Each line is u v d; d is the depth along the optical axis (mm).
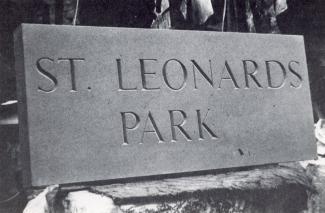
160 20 3771
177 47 2602
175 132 2537
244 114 2746
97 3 3736
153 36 2541
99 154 2336
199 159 2586
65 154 2262
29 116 2215
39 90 2250
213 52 2703
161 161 2482
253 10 3840
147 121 2473
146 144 2455
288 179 2666
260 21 3820
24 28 2256
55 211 2334
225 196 2441
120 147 2389
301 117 2938
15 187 3461
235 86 2744
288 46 2953
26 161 2293
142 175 2426
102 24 3785
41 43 2283
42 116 2240
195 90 2621
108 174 2346
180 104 2568
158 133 2494
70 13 3520
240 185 2504
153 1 3801
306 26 4035
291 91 2924
